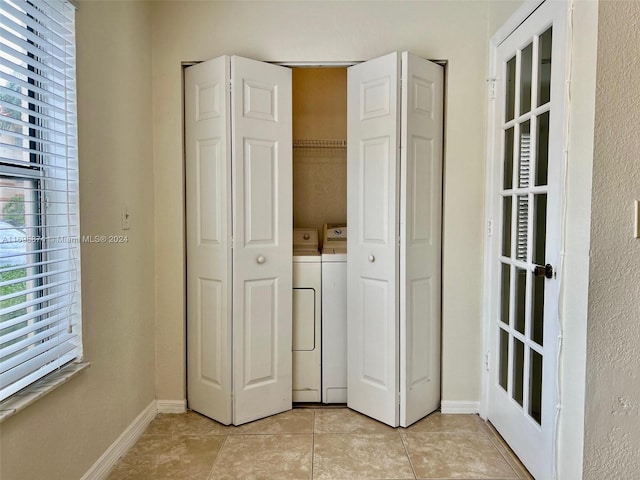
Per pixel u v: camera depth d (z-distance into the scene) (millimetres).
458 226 2283
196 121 2254
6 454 1223
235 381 2186
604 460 1367
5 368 1197
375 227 2217
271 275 2289
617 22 1310
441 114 2295
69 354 1568
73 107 1543
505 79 2059
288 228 2344
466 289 2297
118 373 1896
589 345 1351
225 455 1931
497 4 2133
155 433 2123
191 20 2262
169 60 2264
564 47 1509
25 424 1302
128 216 1985
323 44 2273
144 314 2176
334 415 2330
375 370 2254
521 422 1850
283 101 2295
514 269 1939
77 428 1579
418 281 2207
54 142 1448
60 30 1492
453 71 2254
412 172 2145
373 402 2270
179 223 2295
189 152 2295
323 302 2449
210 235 2225
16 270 1315
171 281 2309
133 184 2041
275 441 2051
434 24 2252
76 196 1562
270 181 2268
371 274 2244
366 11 2266
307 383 2475
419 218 2195
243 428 2180
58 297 1492
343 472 1803
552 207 1605
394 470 1815
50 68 1404
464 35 2248
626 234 1336
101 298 1747
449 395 2334
